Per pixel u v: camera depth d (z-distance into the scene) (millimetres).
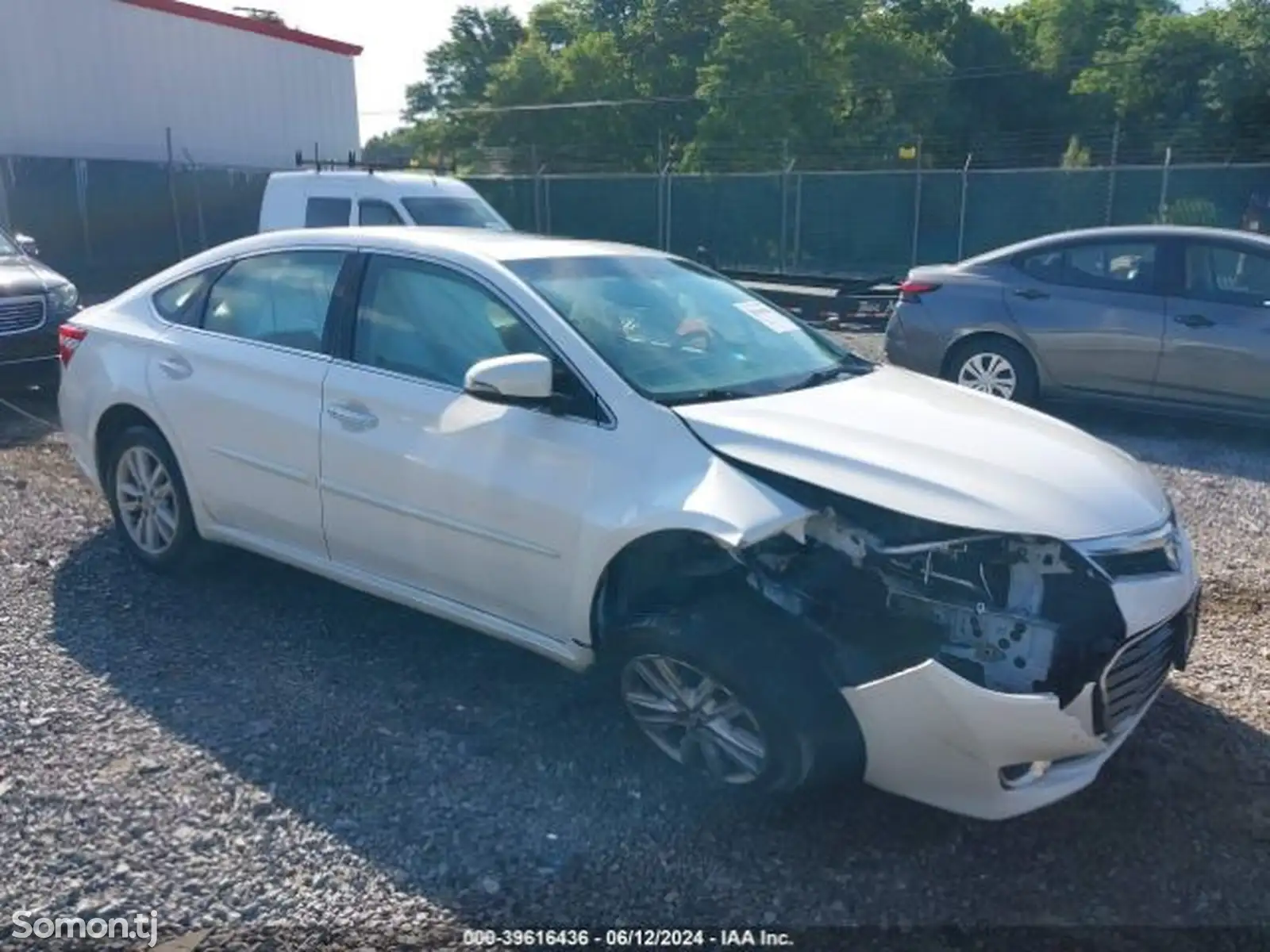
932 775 3168
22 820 3295
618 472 3586
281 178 13719
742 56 38656
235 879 3070
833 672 3213
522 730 3877
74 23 21234
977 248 22453
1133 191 21266
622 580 3650
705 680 3428
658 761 3688
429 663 4371
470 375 3676
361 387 4242
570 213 25641
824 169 39219
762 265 24156
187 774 3549
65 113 21234
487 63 61969
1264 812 3488
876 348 13070
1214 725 3980
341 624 4719
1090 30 53375
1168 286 8266
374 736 3811
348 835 3271
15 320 9031
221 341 4805
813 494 3354
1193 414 8273
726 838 3307
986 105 54156
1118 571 3283
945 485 3299
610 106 45219
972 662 3133
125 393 5039
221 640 4539
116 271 21922
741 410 3689
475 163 45875
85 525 5926
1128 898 3088
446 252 4285
